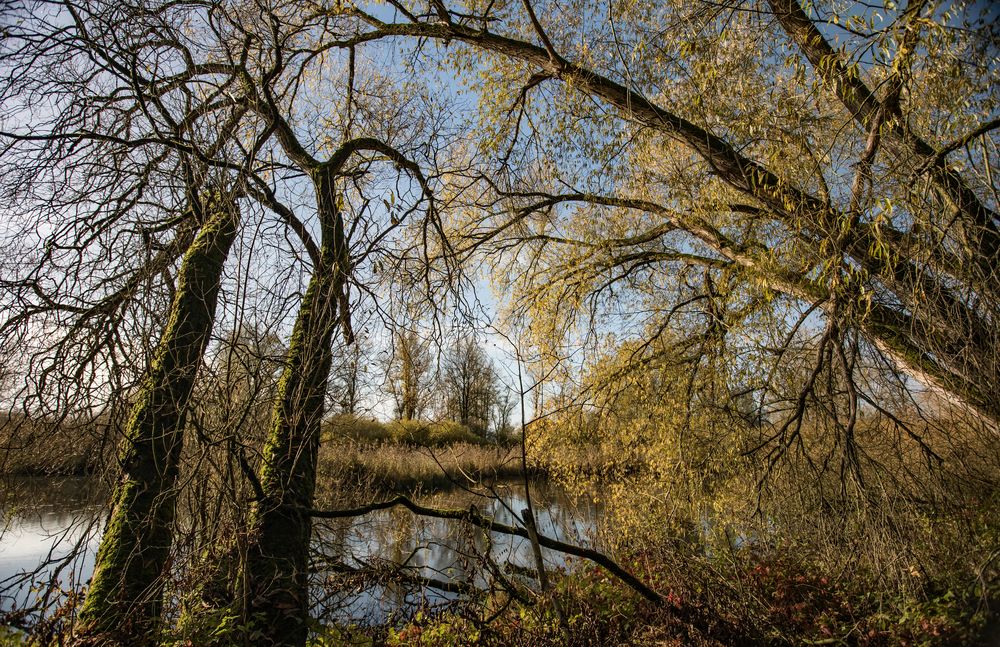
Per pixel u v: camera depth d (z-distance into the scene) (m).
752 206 7.91
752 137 6.57
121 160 5.14
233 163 4.89
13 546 7.89
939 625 5.07
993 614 5.25
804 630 5.26
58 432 5.14
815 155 5.86
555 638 4.73
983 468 6.60
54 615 3.91
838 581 6.10
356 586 5.13
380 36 7.80
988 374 4.92
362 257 4.97
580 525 9.84
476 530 9.30
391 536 8.25
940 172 4.64
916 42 4.38
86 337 4.84
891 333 6.85
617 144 8.05
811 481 6.64
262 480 4.87
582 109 8.03
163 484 4.83
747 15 6.10
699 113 7.18
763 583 6.09
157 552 4.75
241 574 4.23
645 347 10.33
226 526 4.44
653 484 9.09
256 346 4.45
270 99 5.31
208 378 4.77
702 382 9.16
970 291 4.80
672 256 10.15
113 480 5.19
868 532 5.83
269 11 5.49
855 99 5.47
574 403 10.02
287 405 4.99
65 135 4.85
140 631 4.09
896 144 5.00
